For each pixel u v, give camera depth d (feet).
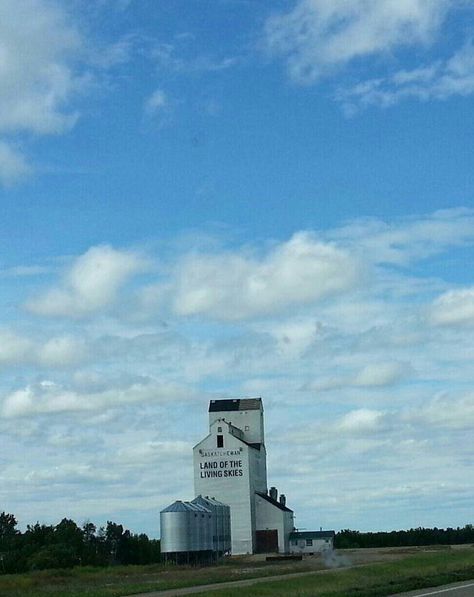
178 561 354.33
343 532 591.78
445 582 175.94
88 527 427.74
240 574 242.78
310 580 188.03
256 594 155.53
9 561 365.40
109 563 402.93
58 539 398.21
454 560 281.95
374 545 584.81
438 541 602.85
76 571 295.89
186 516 357.20
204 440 431.43
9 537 432.25
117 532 430.20
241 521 422.41
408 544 594.65
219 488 426.10
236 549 419.54
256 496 434.30
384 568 228.22
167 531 355.97
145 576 262.06
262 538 430.20
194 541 359.25
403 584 163.94
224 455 428.97
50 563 364.79
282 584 175.11
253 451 440.04
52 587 218.79
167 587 189.67
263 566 301.84
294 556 374.84
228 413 466.29
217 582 202.59
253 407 467.11
